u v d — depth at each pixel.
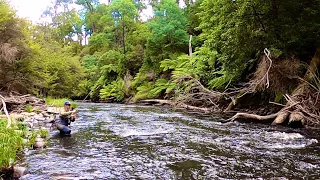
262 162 5.71
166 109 21.42
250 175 4.87
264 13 12.85
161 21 31.95
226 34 13.74
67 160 5.94
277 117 11.86
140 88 31.81
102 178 4.74
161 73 32.38
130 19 40.94
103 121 13.07
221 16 14.42
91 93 40.41
